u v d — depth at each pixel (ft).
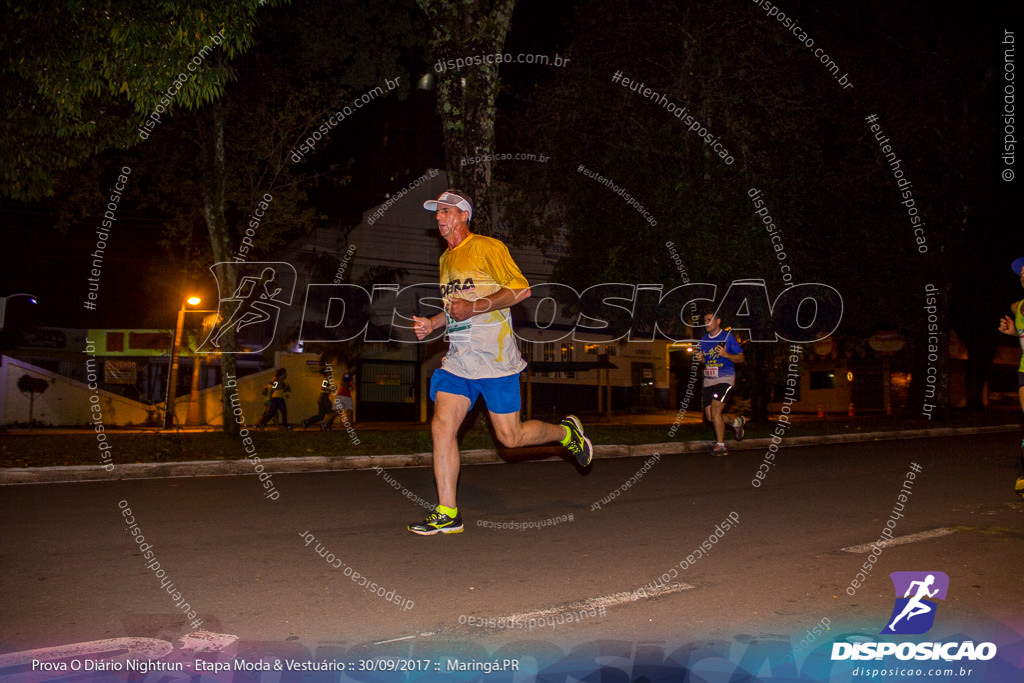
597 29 57.52
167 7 30.35
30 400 76.54
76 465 31.27
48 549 17.56
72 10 29.63
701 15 54.60
